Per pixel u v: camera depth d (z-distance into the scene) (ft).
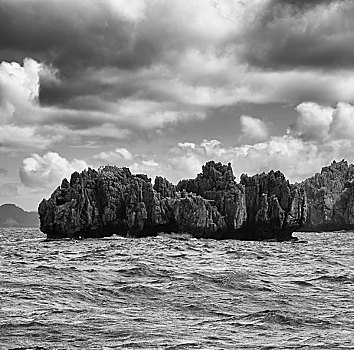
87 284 157.89
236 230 469.57
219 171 506.89
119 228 451.53
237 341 93.25
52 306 124.67
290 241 463.01
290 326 106.01
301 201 476.95
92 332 99.50
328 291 152.66
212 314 119.14
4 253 293.23
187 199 458.09
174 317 115.14
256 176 495.00
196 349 87.66
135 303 130.72
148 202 457.68
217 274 182.39
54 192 460.55
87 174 465.88
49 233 450.71
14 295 137.49
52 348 88.58
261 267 218.79
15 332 98.78
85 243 387.14
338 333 100.37
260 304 132.26
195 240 431.84
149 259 247.09
